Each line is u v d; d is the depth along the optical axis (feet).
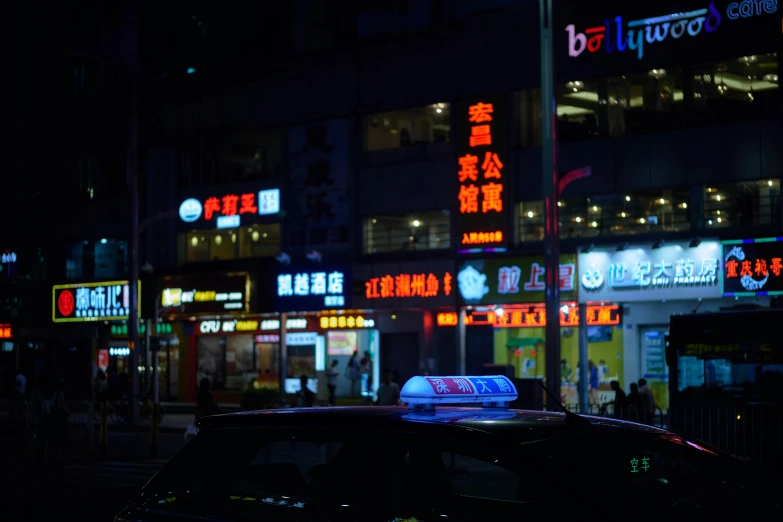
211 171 120.47
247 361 120.98
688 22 89.15
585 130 94.63
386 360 109.09
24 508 43.45
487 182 97.86
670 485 13.56
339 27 124.26
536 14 96.53
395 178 105.60
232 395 121.39
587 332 95.30
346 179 108.88
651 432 13.50
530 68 97.09
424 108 104.32
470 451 12.34
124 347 131.34
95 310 129.39
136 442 80.18
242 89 117.39
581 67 94.38
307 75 112.16
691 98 89.45
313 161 111.04
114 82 137.69
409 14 108.88
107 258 131.85
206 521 14.53
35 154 139.74
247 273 111.55
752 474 13.65
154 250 124.57
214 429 15.40
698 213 88.53
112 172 131.95
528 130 97.81
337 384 112.37
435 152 103.04
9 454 71.67
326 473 13.83
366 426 13.52
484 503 12.48
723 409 52.60
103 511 42.52
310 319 114.21
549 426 12.90
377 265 104.83
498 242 96.73
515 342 100.27
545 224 62.69
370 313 109.19
